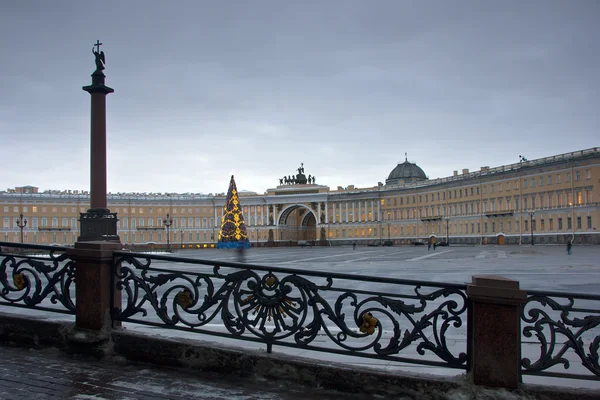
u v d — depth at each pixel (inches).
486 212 3789.4
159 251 2982.3
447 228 4168.3
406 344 216.4
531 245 3186.5
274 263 1547.7
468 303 208.2
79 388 221.5
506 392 195.6
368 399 215.0
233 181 3125.0
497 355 198.2
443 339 211.6
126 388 222.7
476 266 1258.6
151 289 264.5
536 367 200.4
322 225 5246.1
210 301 252.8
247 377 238.7
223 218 3139.8
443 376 211.6
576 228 3068.4
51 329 283.1
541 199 3339.1
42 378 234.4
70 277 284.7
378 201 4945.9
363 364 293.6
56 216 4562.0
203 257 2127.2
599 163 2965.1
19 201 4424.2
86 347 269.1
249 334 381.4
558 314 526.9
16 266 302.4
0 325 297.1
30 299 296.5
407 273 1045.2
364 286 802.2
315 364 227.6
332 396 218.5
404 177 5172.2
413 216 4638.3
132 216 4968.0
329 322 457.4
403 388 212.4
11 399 206.5
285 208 5383.9
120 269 276.4
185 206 5177.2
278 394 219.9
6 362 259.0
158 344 257.8
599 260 1441.9
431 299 213.3
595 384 261.1
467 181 3996.1
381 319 491.5
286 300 238.4
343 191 5216.5
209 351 247.0
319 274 230.1
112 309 273.3
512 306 197.8
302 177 5654.5
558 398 195.0
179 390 222.1
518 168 3503.9
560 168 3189.0
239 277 247.1
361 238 5027.1
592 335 386.9
